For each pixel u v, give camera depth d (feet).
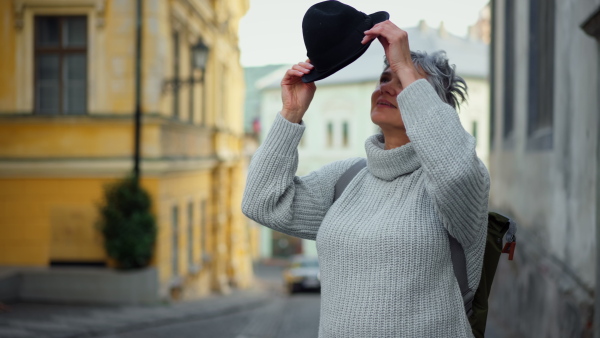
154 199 43.70
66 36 43.78
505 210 40.93
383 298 6.09
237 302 56.08
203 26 60.44
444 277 6.23
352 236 6.28
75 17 43.75
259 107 159.74
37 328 29.71
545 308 24.94
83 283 40.55
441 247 6.17
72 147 43.45
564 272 22.33
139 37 43.21
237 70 80.43
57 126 43.37
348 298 6.24
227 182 75.31
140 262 41.86
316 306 55.83
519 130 34.94
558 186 24.14
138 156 42.06
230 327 36.09
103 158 43.39
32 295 40.29
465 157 5.91
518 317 31.83
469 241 6.23
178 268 50.98
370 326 6.09
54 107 43.88
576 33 21.21
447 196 5.91
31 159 43.16
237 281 77.30
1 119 43.16
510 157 38.78
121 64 43.62
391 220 6.23
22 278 40.34
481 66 133.49
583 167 20.16
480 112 131.85
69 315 35.06
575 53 21.33
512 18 39.58
